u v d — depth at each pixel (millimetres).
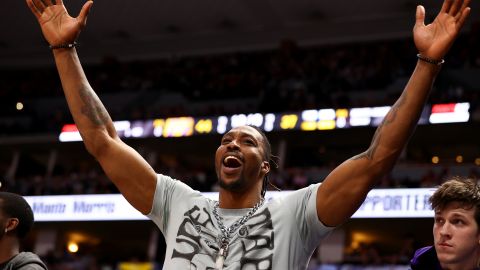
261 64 23984
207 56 26125
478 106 18000
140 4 24859
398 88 20703
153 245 18531
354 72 21922
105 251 21688
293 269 2779
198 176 17609
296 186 16812
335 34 24734
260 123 20031
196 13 25141
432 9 22969
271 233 2803
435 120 18297
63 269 17094
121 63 26266
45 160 24141
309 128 19375
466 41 21344
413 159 18938
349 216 2820
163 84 24266
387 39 24000
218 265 2748
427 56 2814
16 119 23906
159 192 3059
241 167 3008
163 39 26500
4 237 3576
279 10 24422
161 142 21641
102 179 19016
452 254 2439
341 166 2842
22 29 26344
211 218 2928
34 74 26719
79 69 3244
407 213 14961
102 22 25984
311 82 21281
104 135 3115
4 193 3676
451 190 2490
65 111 24141
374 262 14594
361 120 18906
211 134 20531
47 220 18391
